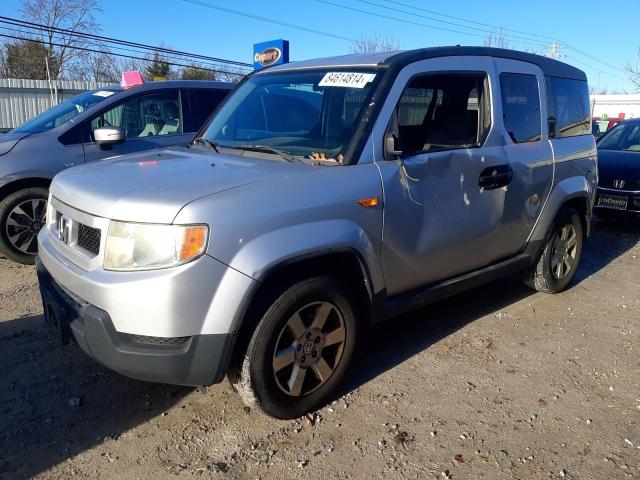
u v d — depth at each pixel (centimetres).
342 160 328
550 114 476
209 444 297
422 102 380
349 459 288
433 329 446
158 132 656
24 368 368
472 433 312
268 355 294
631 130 907
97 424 312
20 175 556
